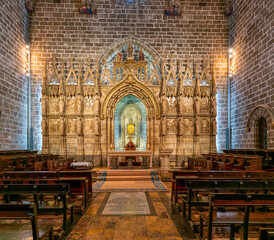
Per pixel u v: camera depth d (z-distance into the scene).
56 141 19.30
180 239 6.08
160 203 9.44
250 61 18.06
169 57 22.17
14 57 18.50
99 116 19.50
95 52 21.91
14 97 18.36
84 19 21.97
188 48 22.28
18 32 19.28
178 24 22.34
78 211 8.05
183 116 19.62
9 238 4.60
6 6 17.25
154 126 19.75
